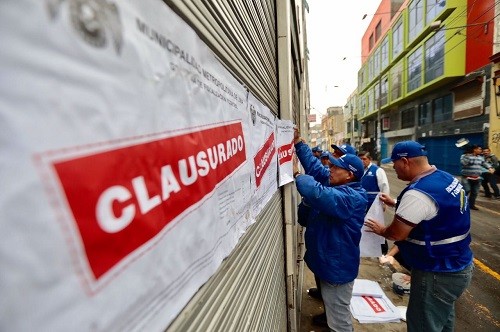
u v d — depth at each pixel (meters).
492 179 7.64
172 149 0.43
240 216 0.83
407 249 1.96
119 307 0.30
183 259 0.46
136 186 0.34
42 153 0.22
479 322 2.62
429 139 16.62
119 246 0.30
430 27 10.36
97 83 0.28
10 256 0.20
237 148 0.81
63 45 0.24
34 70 0.22
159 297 0.39
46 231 0.22
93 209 0.27
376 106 25.92
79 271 0.25
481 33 11.26
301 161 2.77
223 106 0.70
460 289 1.82
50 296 0.22
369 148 29.62
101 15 0.29
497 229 5.10
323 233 2.10
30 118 0.21
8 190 0.20
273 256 1.47
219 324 0.66
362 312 2.78
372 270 3.77
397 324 2.66
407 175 2.02
